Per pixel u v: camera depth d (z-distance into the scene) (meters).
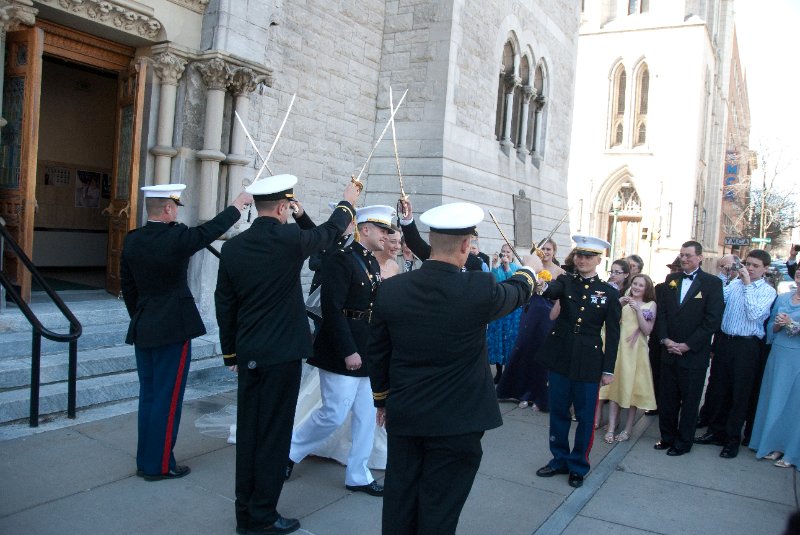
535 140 17.45
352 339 4.18
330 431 4.46
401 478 2.92
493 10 13.78
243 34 8.02
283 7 9.87
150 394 4.37
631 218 34.72
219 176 8.13
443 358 2.84
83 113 11.91
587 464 4.93
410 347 2.87
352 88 11.74
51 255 11.52
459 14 12.25
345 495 4.39
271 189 3.73
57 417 5.37
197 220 7.89
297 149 10.40
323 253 4.28
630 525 4.26
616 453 5.81
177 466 4.54
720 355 6.01
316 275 4.69
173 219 4.42
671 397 5.91
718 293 5.71
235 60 7.82
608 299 4.89
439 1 12.10
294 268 3.74
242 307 3.75
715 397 6.12
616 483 5.04
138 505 3.97
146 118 7.67
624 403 6.00
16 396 5.26
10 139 6.56
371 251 4.59
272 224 3.77
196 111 7.84
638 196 34.53
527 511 4.38
